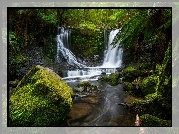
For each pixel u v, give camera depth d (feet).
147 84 16.60
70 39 34.63
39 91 12.14
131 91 17.98
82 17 37.63
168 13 11.29
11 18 25.20
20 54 24.89
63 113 12.10
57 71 27.50
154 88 15.97
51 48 31.76
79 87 19.38
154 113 12.51
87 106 14.67
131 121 12.17
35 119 11.34
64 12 34.32
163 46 13.57
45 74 13.05
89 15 38.06
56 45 32.53
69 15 35.60
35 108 11.54
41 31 30.96
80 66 31.91
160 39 13.21
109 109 14.21
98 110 14.03
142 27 12.18
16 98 12.29
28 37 28.73
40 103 11.71
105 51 34.60
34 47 29.66
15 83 17.42
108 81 22.35
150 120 11.47
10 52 21.76
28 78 13.26
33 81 12.73
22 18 26.96
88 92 18.30
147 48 25.39
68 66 30.86
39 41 30.58
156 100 12.78
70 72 27.40
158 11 11.53
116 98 16.70
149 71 21.07
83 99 16.29
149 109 12.96
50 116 11.64
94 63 33.78
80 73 27.55
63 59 32.24
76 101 15.69
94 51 34.91
